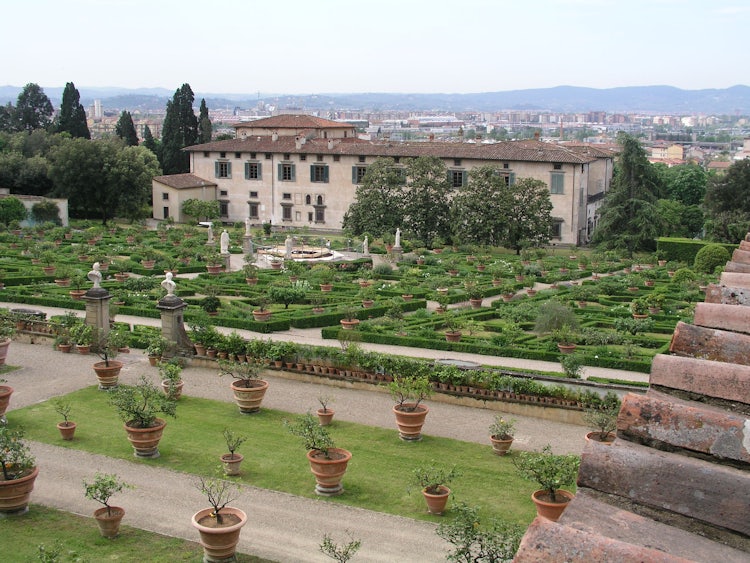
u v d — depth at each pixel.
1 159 118.69
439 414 35.50
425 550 22.81
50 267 69.94
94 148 113.12
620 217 98.19
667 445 6.14
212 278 68.50
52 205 108.38
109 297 44.94
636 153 99.50
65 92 143.25
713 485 5.55
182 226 111.88
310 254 84.62
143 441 29.23
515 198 94.75
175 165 138.25
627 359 42.88
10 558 22.02
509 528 20.34
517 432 33.41
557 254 97.25
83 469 28.39
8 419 33.31
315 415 34.69
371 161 112.50
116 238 93.56
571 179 101.81
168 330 43.00
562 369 40.59
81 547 22.72
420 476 25.70
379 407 36.41
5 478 24.61
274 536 23.66
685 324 7.77
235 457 28.31
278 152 117.50
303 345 40.50
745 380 6.63
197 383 39.59
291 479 27.80
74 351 44.22
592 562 4.94
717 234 97.12
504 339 46.06
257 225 120.25
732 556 5.21
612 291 66.00
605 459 5.94
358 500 26.17
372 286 65.12
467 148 108.69
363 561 22.14
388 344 47.31
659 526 5.51
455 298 61.94
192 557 22.30
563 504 23.75
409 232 97.19
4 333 41.38
